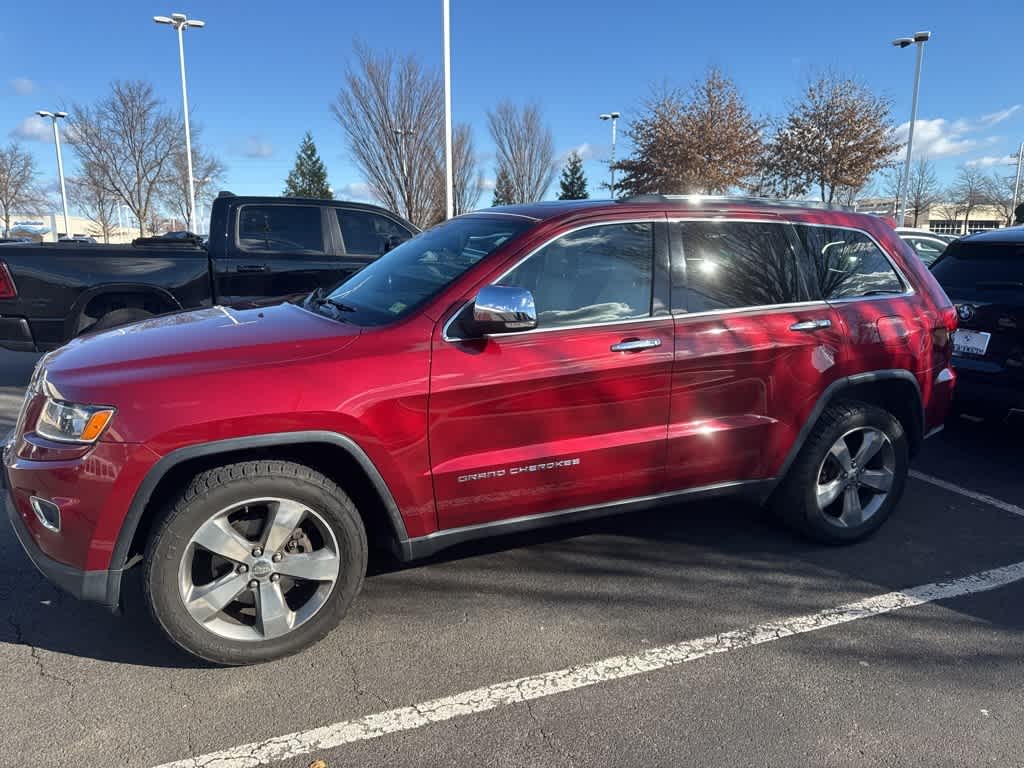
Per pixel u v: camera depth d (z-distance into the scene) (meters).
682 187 24.06
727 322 3.52
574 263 3.31
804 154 23.36
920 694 2.78
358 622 3.25
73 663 2.93
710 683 2.84
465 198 27.45
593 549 4.01
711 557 3.92
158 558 2.66
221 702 2.70
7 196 35.50
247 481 2.72
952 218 57.03
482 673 2.89
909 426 4.25
